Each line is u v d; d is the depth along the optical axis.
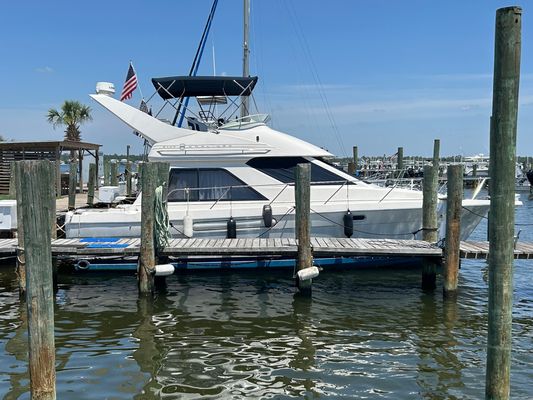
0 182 21.34
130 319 8.05
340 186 11.16
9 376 5.90
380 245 9.77
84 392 5.54
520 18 3.85
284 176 11.30
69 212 10.93
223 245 9.63
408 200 11.05
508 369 4.26
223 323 7.87
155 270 9.07
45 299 4.38
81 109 33.56
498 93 3.96
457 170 8.82
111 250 9.40
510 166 4.02
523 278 10.70
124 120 11.45
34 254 4.31
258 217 10.85
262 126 11.99
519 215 24.36
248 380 5.88
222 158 11.16
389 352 6.70
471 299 9.10
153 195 9.12
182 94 11.89
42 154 21.36
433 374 6.02
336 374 6.03
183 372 6.10
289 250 9.30
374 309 8.52
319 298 9.16
